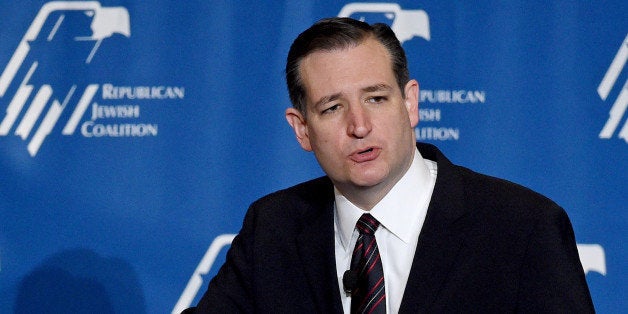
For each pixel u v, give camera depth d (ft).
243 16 35.94
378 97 20.72
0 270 35.47
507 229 21.09
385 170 20.70
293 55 21.59
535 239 20.74
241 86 35.96
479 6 35.70
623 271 35.27
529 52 35.60
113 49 35.73
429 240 21.30
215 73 35.91
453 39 35.70
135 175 35.73
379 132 20.57
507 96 35.60
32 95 35.58
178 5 35.88
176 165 35.83
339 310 21.61
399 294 21.44
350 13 35.94
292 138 36.04
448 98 35.70
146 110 35.78
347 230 22.24
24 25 35.55
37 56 35.58
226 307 23.94
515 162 35.55
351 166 20.76
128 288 35.68
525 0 35.68
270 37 35.96
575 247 21.35
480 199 21.88
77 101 35.65
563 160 35.45
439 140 35.65
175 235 35.78
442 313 20.62
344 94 20.58
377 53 20.88
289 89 22.22
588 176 35.37
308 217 23.93
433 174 23.13
